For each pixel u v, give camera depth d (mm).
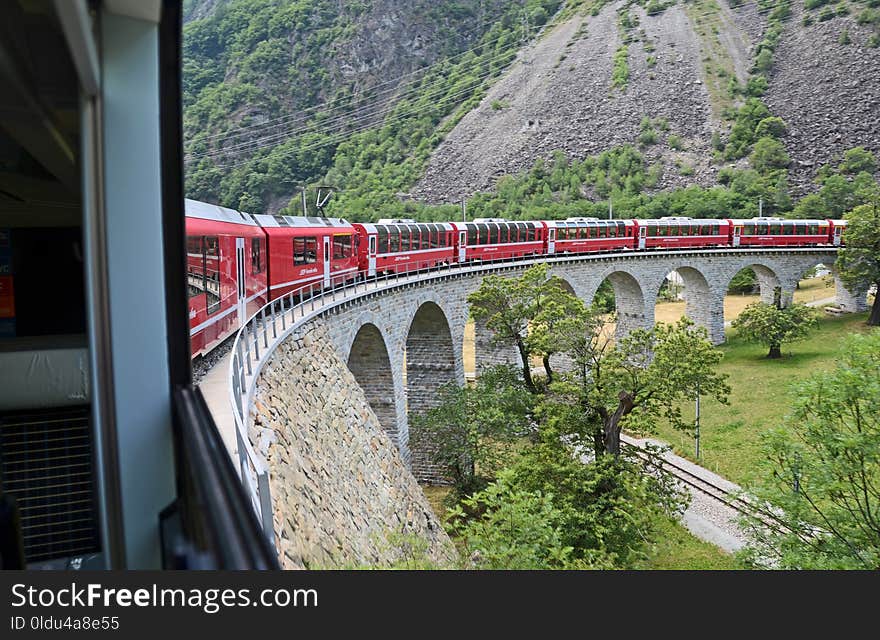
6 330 7574
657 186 127250
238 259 17906
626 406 21812
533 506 12227
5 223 7270
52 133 3527
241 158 144625
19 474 6344
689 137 139125
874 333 15438
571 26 191250
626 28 180000
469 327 78938
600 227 48375
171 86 3506
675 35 170000
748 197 110375
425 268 33500
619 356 22219
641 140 139500
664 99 150875
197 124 153500
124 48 3357
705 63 157625
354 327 23109
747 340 51969
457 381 33094
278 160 143875
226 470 2613
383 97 187250
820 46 150000
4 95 2936
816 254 59812
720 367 47500
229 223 17438
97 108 3365
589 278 44469
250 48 179000
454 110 172750
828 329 55500
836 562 14055
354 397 20812
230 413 11016
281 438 12906
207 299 14781
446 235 36656
